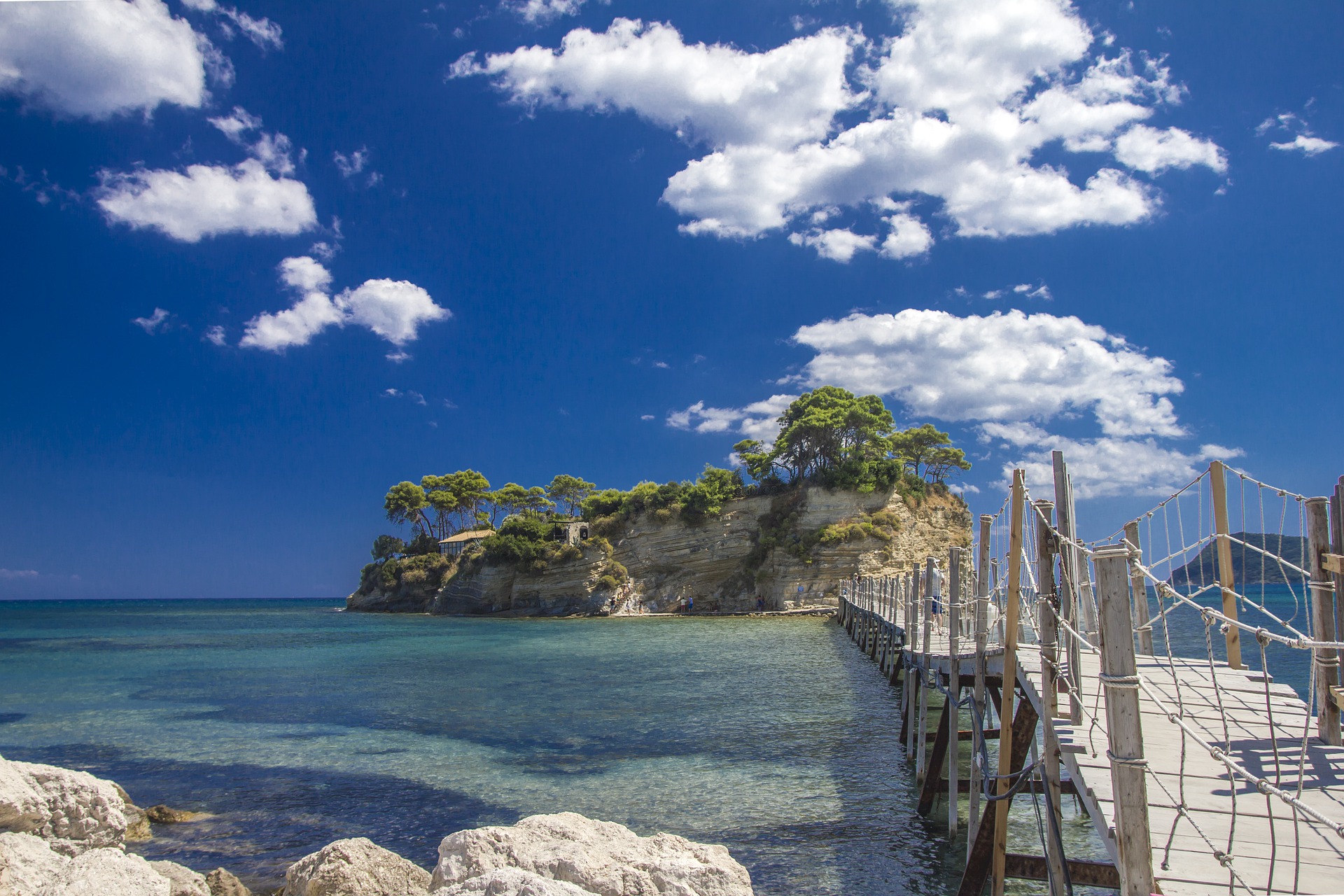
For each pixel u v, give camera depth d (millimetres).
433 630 72750
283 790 18562
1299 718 9031
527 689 33312
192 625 90500
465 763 20734
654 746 22047
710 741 22391
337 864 9969
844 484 82312
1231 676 11062
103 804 11844
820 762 19766
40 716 28500
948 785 14297
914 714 19844
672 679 34969
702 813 16094
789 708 27000
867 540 79250
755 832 14930
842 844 14234
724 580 86562
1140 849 4742
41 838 10727
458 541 114000
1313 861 5652
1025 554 9500
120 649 56188
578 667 40438
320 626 83125
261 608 172875
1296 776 7320
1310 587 8531
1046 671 8211
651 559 89312
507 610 94375
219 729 25672
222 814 16875
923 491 86375
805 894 12242
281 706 30031
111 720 27516
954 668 14156
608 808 16609
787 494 87000
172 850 14852
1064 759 7719
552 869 9031
